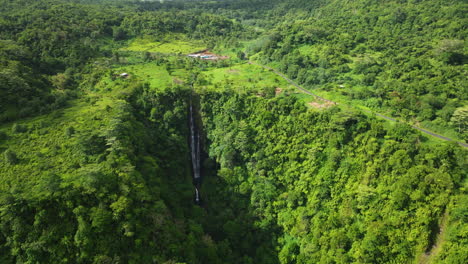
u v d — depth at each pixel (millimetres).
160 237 57969
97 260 50062
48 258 49812
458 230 48750
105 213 53219
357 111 79938
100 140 68062
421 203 54875
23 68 98750
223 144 96062
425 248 52469
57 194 52875
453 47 99562
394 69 102000
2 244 49781
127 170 61062
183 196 79875
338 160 73938
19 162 62188
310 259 65938
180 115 98688
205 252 65000
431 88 85375
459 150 58188
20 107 81750
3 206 50312
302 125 85125
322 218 69688
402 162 61125
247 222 79938
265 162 86062
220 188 90438
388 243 55812
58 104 87750
